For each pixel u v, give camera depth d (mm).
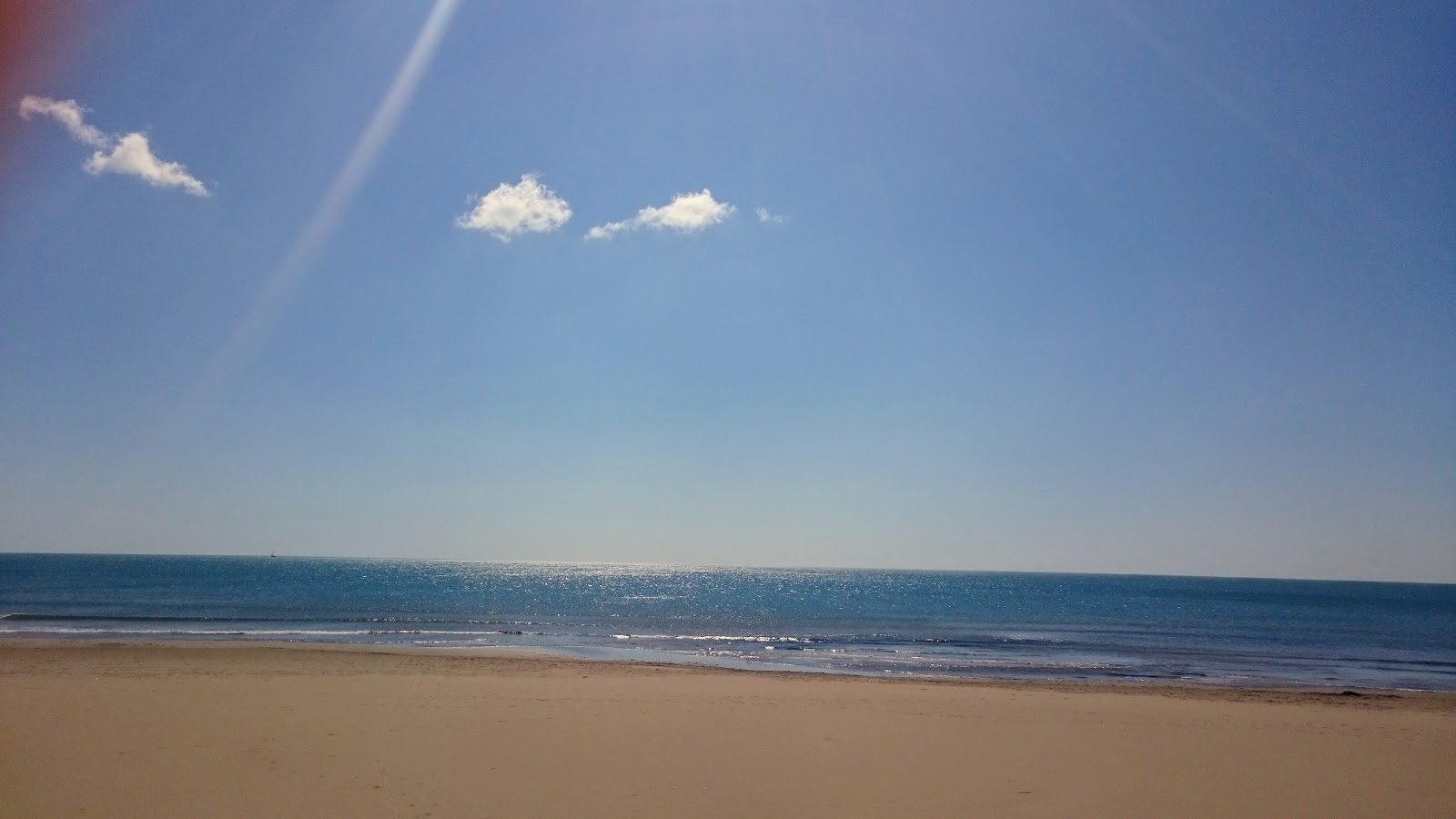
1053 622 55500
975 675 25625
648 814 8539
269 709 13164
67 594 60781
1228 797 9945
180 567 148125
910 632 42812
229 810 8250
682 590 105000
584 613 52781
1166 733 13656
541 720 12969
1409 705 19250
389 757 10422
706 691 16625
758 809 8867
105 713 12461
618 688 16609
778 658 29203
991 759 11422
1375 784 10727
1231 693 20359
